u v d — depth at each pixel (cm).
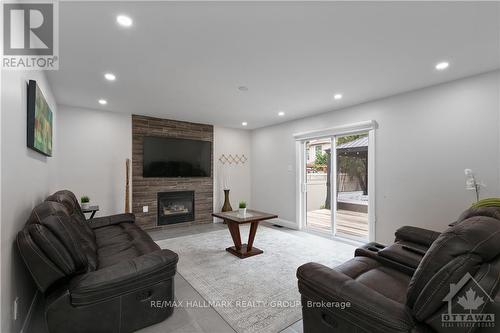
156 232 466
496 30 192
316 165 509
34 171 211
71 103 389
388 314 105
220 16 176
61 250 149
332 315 126
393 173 350
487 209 176
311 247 370
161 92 339
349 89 328
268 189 577
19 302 160
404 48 221
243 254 326
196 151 545
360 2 161
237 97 363
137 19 178
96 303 152
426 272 102
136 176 471
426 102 318
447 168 299
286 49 223
